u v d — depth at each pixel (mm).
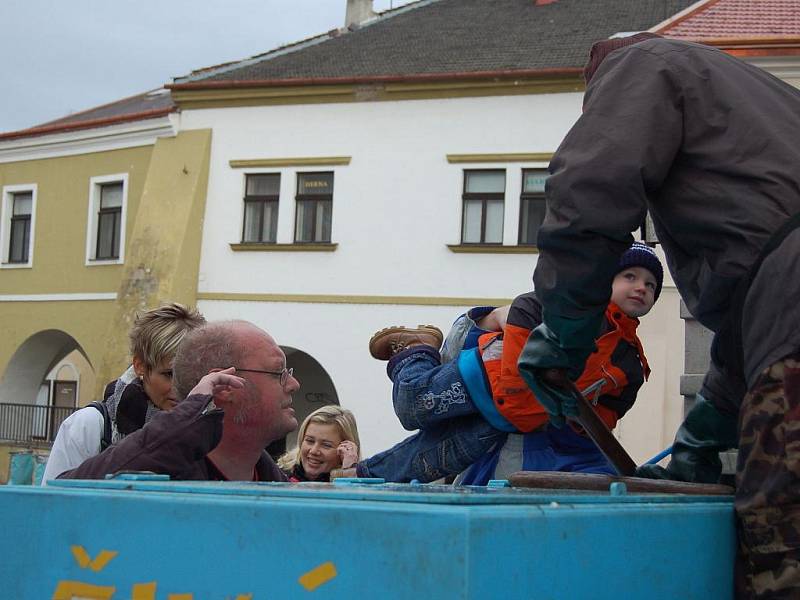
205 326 2969
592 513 1512
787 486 1866
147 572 1548
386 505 1368
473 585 1288
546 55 22828
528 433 3441
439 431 3555
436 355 3668
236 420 2873
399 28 26000
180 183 24484
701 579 1830
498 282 21938
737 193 2084
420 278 22453
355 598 1358
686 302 2264
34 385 28047
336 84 23172
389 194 22812
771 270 1974
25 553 1675
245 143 24078
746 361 2010
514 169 21906
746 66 2260
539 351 2348
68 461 3586
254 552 1450
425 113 22609
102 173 26203
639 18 24422
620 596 1568
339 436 5297
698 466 2496
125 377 3824
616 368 3393
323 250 23219
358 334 22844
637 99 2152
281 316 23500
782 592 1870
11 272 27703
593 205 2105
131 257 24672
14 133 27531
